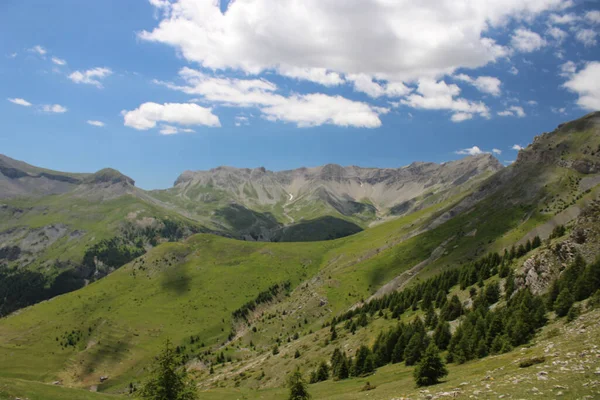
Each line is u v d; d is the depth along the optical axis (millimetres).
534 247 165750
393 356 110562
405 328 118188
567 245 107812
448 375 68312
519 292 108625
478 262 175250
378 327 150875
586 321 64562
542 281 107250
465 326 96188
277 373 148750
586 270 82188
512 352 70000
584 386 33094
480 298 121875
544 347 57719
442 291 153500
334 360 119812
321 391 96062
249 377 156875
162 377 51344
